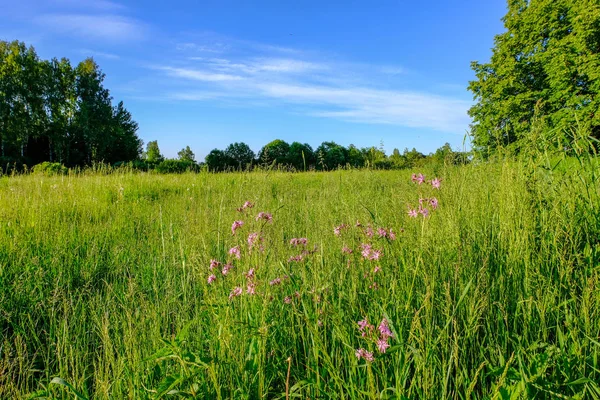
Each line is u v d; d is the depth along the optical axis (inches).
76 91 1895.9
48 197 290.8
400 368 72.6
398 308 86.3
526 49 864.9
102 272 158.9
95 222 240.4
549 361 70.1
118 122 2049.7
